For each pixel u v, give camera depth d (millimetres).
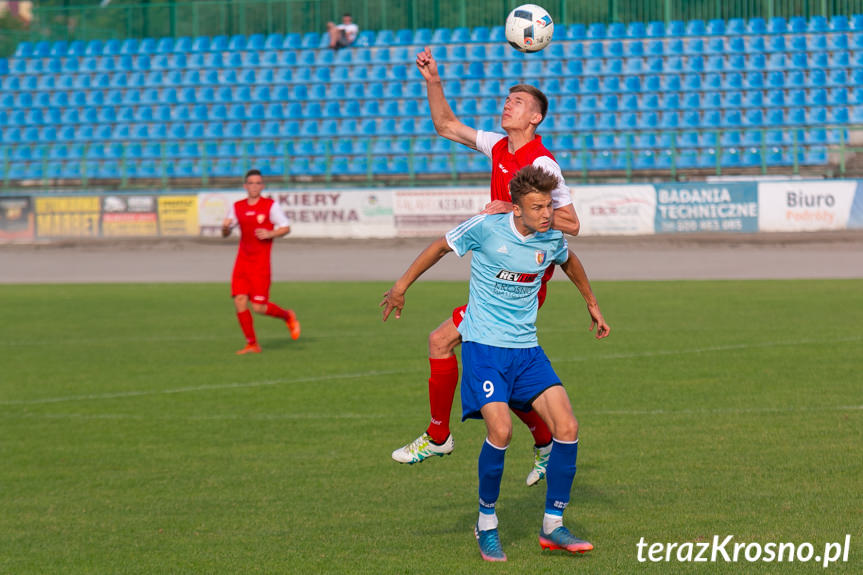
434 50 91500
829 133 80562
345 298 46750
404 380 26562
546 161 13984
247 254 31453
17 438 20844
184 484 17219
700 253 63875
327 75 91438
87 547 13984
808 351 29391
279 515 15305
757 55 86062
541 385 12883
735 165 79500
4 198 77062
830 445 18594
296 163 84375
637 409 22219
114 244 74625
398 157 83938
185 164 85812
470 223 12734
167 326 38594
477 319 12883
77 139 90000
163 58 95125
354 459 18734
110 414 23047
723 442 19062
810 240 66812
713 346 30719
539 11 16766
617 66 87625
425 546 13609
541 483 17000
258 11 101750
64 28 103562
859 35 86250
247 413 22875
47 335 36406
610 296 45344
